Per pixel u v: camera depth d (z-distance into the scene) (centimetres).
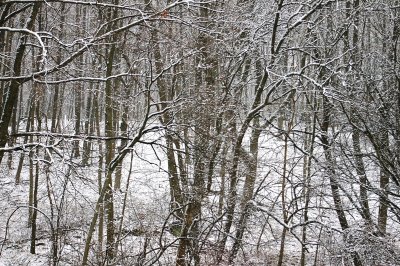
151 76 992
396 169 1068
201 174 1120
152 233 1090
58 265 1070
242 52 1265
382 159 1066
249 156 1248
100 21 1148
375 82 1110
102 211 1191
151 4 1053
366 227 1091
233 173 1205
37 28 1238
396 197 1115
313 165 1230
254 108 1298
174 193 1176
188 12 1058
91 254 1212
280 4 1234
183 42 1092
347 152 1269
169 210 1176
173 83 1166
